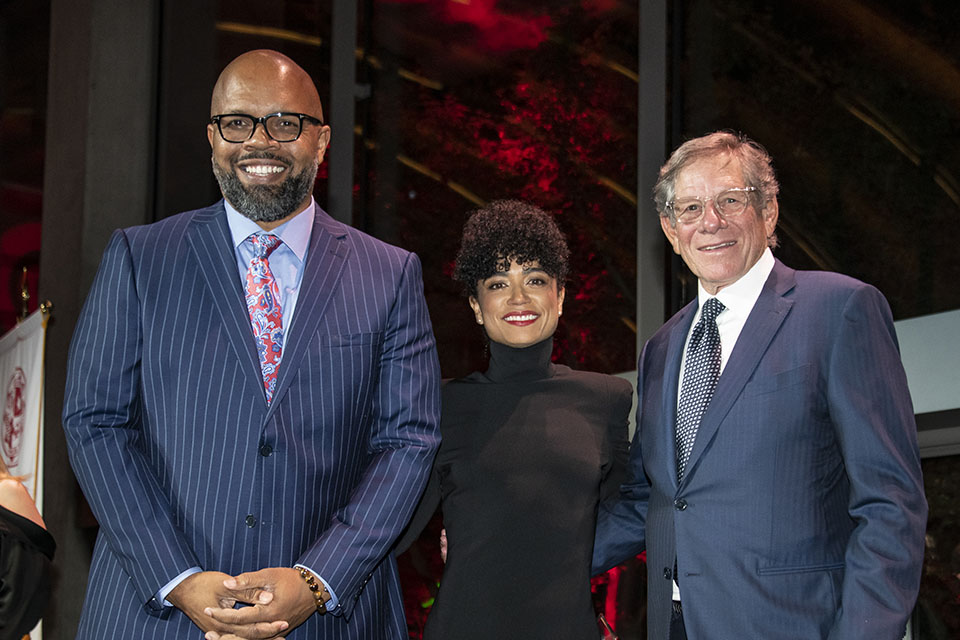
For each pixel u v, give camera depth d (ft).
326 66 16.26
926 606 9.77
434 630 8.21
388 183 15.70
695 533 6.98
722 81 12.16
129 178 16.37
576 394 8.81
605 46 13.50
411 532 8.59
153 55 16.52
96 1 16.67
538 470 8.40
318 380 7.37
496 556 8.22
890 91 10.85
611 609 12.10
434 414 7.79
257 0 16.56
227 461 7.14
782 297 7.22
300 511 7.20
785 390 6.87
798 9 11.65
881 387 6.70
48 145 17.35
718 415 7.02
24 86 20.68
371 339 7.59
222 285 7.47
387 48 15.92
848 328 6.84
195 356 7.29
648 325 12.13
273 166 7.52
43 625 15.48
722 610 6.77
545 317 8.89
